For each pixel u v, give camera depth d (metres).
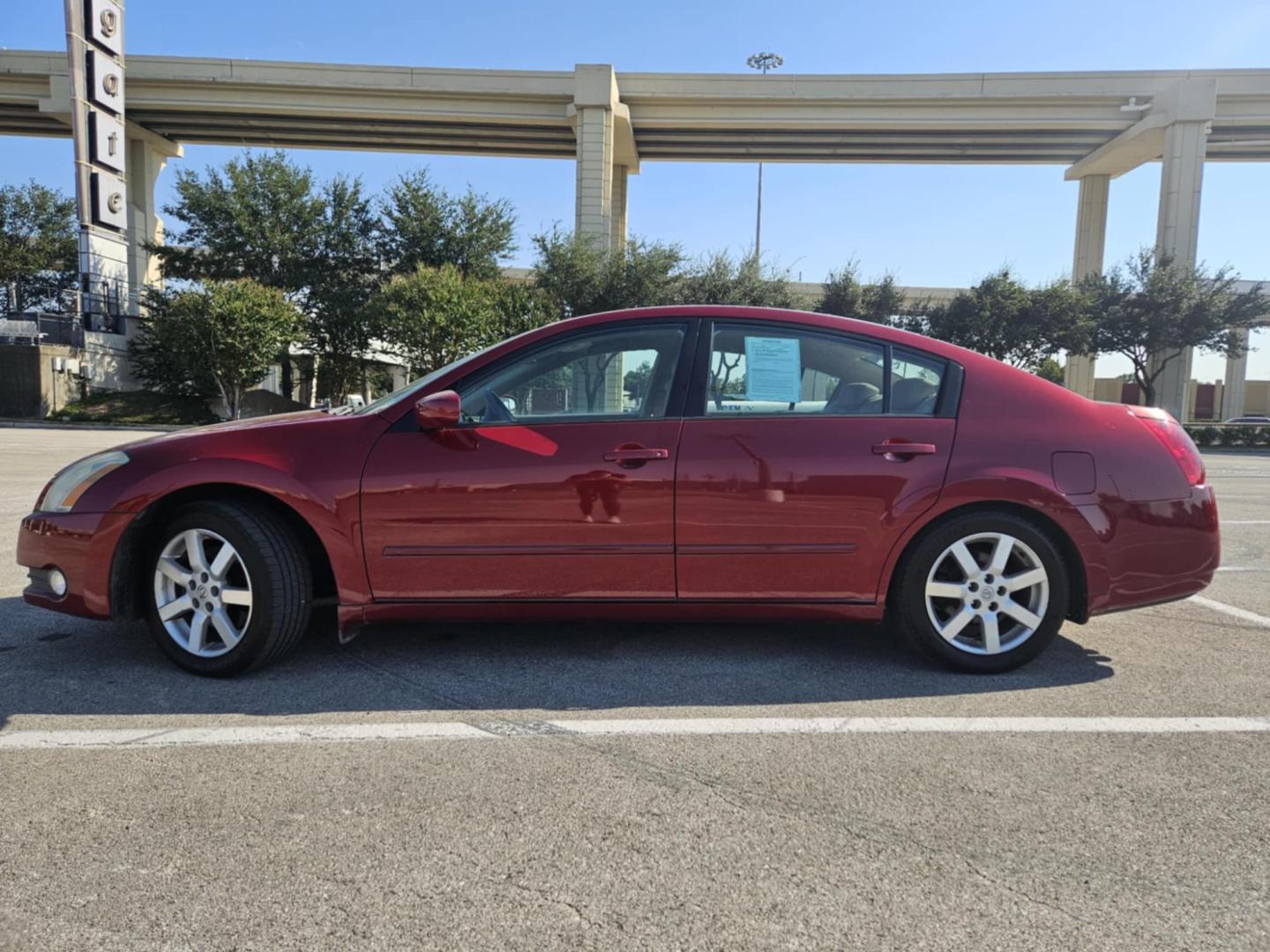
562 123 34.53
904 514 3.32
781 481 3.32
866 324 3.55
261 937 1.78
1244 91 32.69
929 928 1.82
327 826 2.23
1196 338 30.64
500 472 3.29
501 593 3.35
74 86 28.47
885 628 4.13
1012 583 3.39
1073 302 30.70
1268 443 29.03
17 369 27.50
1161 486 3.40
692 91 34.16
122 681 3.34
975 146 37.50
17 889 1.94
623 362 3.47
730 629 4.09
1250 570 5.70
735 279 30.53
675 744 2.78
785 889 1.96
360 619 3.38
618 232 40.81
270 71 33.84
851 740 2.81
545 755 2.68
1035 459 3.35
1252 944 1.77
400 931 1.80
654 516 3.32
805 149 38.62
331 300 34.81
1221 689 3.31
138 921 1.82
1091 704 3.14
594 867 2.04
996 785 2.49
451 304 28.56
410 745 2.76
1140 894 1.95
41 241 45.69
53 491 3.50
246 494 3.43
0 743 2.75
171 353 29.00
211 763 2.61
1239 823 2.28
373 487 3.29
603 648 3.79
